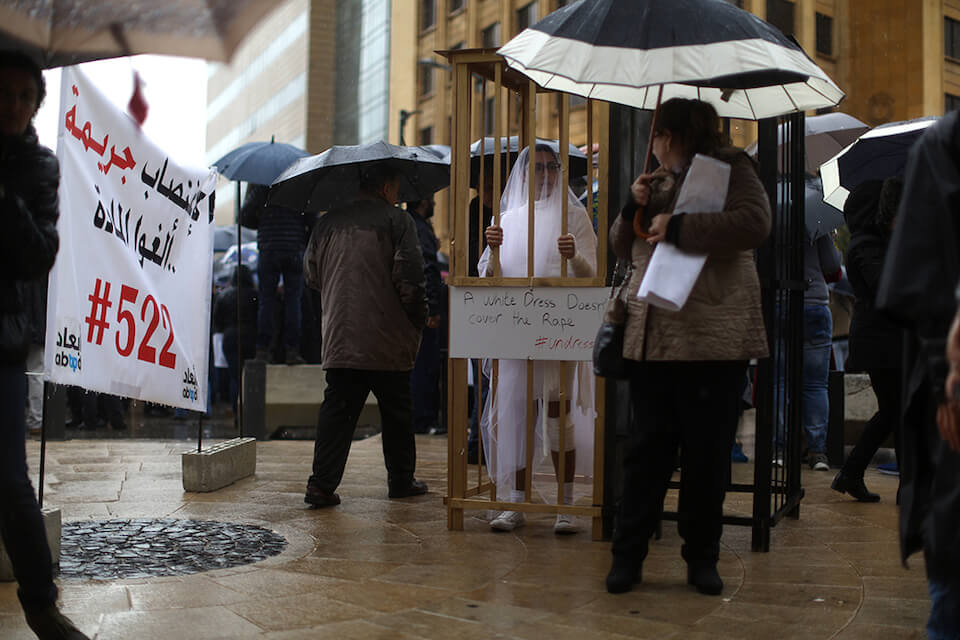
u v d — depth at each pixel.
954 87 30.39
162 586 3.56
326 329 5.34
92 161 4.21
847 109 30.06
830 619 3.17
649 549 4.21
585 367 4.55
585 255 4.54
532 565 3.92
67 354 3.96
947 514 2.18
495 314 4.45
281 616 3.18
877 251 5.31
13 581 3.59
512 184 4.75
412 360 5.52
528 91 4.38
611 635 2.99
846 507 5.42
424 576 3.73
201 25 2.28
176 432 10.48
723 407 3.43
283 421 10.45
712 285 3.36
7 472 2.72
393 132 46.41
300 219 10.48
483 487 5.05
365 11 49.81
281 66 57.28
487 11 39.53
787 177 4.59
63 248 3.89
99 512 5.08
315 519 4.92
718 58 3.32
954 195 2.13
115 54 2.59
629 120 4.29
